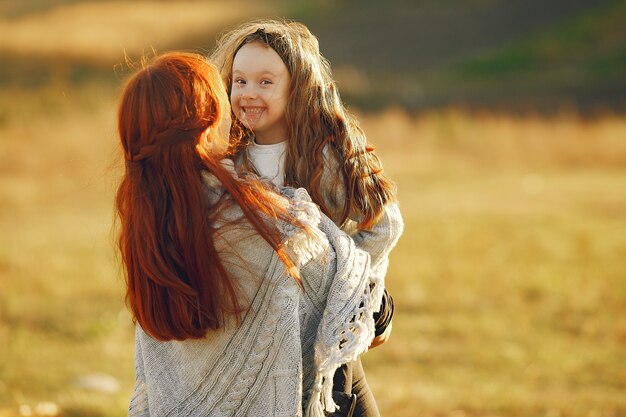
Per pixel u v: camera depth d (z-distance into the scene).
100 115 24.45
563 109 30.34
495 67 37.62
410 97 32.66
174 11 44.78
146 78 3.02
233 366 3.04
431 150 24.48
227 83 3.44
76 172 19.66
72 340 9.13
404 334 9.54
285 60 3.34
